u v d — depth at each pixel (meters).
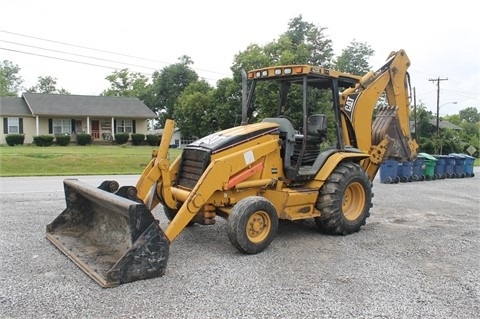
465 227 8.10
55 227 6.62
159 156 6.14
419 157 16.77
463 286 4.98
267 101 12.70
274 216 6.23
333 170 7.18
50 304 4.32
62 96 37.34
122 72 60.59
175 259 5.80
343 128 7.85
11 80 72.12
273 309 4.27
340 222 7.08
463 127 68.69
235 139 6.38
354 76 7.83
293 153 7.08
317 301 4.48
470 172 18.88
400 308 4.35
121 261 4.84
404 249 6.50
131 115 36.91
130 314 4.13
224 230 7.46
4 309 4.20
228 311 4.21
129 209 4.91
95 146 33.62
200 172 6.28
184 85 54.31
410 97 8.80
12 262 5.54
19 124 33.78
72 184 6.48
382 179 15.81
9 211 8.90
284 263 5.70
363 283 5.02
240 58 33.97
